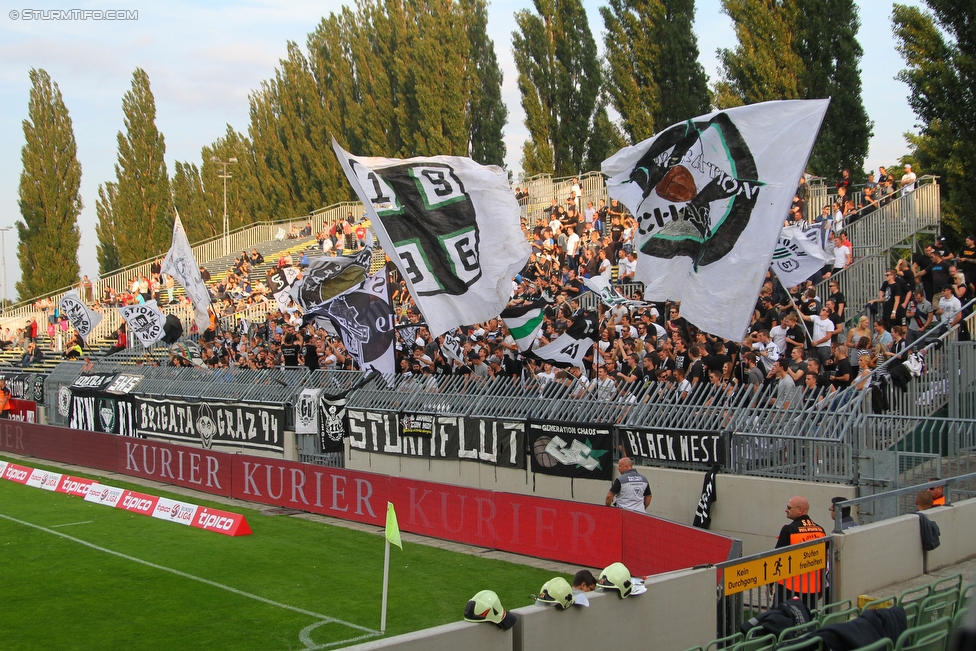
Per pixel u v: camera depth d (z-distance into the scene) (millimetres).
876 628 7684
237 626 12562
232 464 22000
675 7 43500
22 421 31578
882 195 27109
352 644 11781
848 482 14266
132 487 23750
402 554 16281
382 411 21797
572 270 28016
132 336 36469
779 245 18750
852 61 37375
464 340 24172
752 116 12781
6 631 12477
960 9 30047
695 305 13195
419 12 60219
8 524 19422
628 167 13844
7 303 79812
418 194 16828
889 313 20156
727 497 15344
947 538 12086
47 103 65938
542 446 18375
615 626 8305
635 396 17500
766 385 16984
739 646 7922
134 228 68125
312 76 68875
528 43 52500
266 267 49062
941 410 16781
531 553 15844
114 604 13656
